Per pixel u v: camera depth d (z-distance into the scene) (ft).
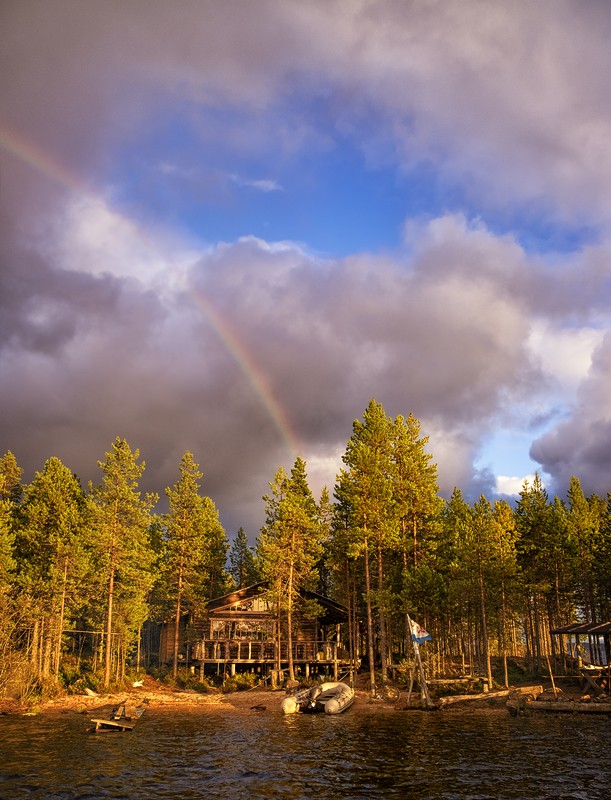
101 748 97.40
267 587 240.12
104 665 213.87
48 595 186.70
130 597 220.02
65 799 65.05
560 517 236.43
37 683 171.94
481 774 77.82
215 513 308.81
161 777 76.18
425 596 189.98
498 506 191.83
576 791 68.49
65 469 224.53
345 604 247.91
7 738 107.04
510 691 161.27
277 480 224.33
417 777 76.28
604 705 142.41
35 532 203.92
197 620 251.39
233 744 102.89
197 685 209.67
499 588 184.03
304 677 225.35
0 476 218.59
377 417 228.22
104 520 201.67
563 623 240.12
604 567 217.36
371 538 200.44
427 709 155.43
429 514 217.15
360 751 95.55
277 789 70.13
